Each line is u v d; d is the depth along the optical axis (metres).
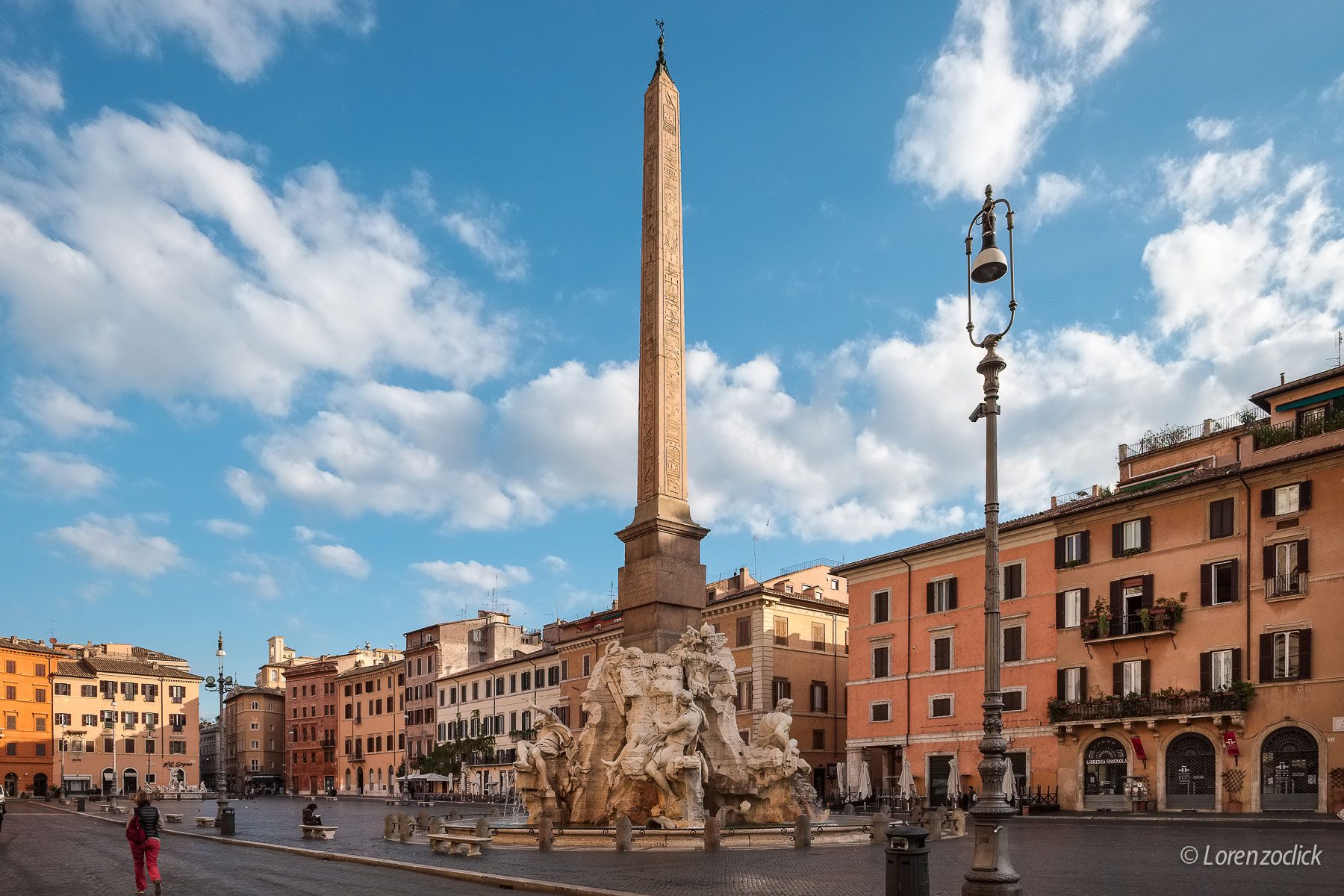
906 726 52.50
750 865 18.53
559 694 77.12
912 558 53.44
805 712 61.44
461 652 98.88
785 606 61.66
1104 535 45.12
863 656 55.62
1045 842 25.91
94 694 105.25
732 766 24.75
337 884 17.78
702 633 25.44
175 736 110.88
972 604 50.19
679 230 28.97
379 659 125.94
